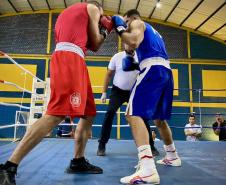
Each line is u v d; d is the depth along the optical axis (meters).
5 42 9.79
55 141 4.05
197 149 3.23
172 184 1.44
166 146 2.05
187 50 9.99
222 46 10.07
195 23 9.83
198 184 1.44
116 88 2.79
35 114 5.29
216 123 6.88
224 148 3.35
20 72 9.42
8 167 1.25
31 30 9.96
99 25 1.70
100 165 2.03
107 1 9.65
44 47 9.77
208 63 9.86
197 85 9.61
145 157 1.46
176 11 9.44
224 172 1.79
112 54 9.73
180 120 9.23
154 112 1.56
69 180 1.50
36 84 5.13
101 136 2.60
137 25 1.58
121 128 8.96
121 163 2.12
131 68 2.27
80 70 1.46
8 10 10.02
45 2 9.74
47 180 1.48
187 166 2.01
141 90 1.55
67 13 1.58
